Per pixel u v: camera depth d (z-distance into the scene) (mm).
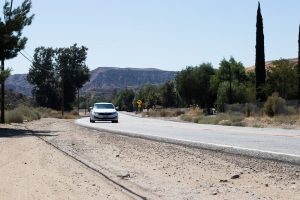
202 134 23984
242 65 91062
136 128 31578
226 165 12555
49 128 34031
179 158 14352
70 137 24391
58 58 115375
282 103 45719
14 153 15867
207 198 8406
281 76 63250
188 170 11914
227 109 57406
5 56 32500
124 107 168625
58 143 20438
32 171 11602
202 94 87000
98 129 30844
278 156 13047
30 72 114375
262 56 62844
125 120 53531
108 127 33375
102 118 43344
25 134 26703
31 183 9828
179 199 8320
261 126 35750
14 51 32594
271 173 10969
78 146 19094
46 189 9148
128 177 10836
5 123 39281
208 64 88688
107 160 14211
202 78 86750
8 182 9938
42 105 113188
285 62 65812
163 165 12906
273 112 45906
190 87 86812
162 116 76000
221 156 14391
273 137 20938
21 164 12969
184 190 9203
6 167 12344
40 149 17312
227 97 73000
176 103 121188
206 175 11094
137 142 20453
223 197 8477
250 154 14234
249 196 8547
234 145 16984
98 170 11930
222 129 29438
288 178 10227
